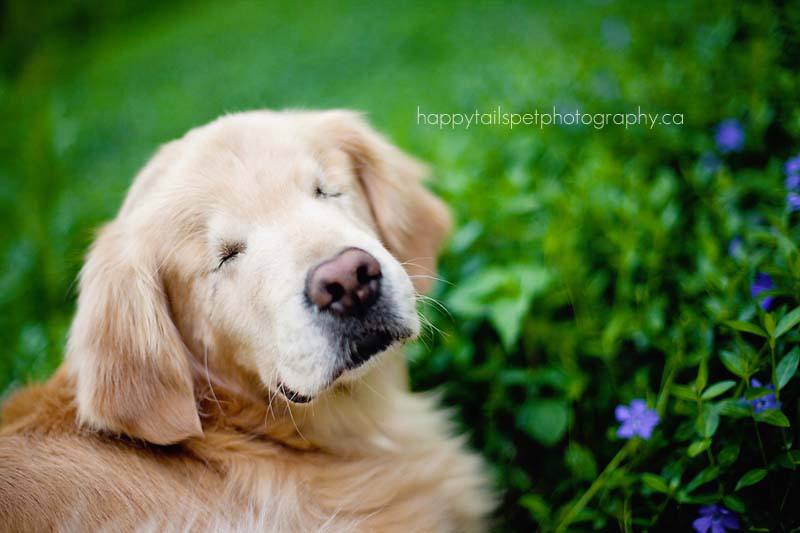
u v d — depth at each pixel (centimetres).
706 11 457
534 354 293
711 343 232
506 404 283
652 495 225
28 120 699
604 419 267
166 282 235
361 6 1496
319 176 243
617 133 378
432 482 252
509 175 346
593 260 316
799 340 196
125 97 1296
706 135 346
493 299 291
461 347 296
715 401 227
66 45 1511
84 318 230
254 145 241
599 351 272
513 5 998
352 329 203
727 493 201
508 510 268
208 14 2064
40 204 534
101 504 196
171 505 203
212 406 238
